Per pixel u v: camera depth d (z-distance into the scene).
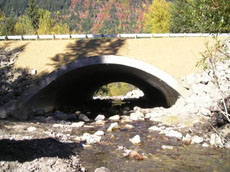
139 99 40.00
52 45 25.88
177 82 20.67
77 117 21.77
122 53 23.67
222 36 23.92
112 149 12.87
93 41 26.61
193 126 16.30
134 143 13.74
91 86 34.44
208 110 17.53
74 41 26.62
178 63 22.58
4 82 21.66
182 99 20.58
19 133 14.62
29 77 22.09
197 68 21.83
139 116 20.80
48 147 12.16
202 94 19.50
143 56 23.33
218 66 20.08
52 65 22.83
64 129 16.78
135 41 26.03
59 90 24.33
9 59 24.05
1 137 13.29
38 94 20.62
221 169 10.27
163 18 47.75
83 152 12.40
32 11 60.97
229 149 12.62
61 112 23.02
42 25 50.34
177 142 13.88
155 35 27.30
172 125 17.30
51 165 10.04
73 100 30.94
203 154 11.98
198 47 24.28
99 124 18.80
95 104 32.81
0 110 18.92
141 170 10.28
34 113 20.92
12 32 49.03
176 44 25.14
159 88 24.41
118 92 55.88
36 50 25.16
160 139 14.46
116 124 17.17
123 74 27.52
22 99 19.75
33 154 10.96
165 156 11.84
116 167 10.59
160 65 22.28
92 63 21.47
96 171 9.88
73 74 23.22
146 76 23.39
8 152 10.82
